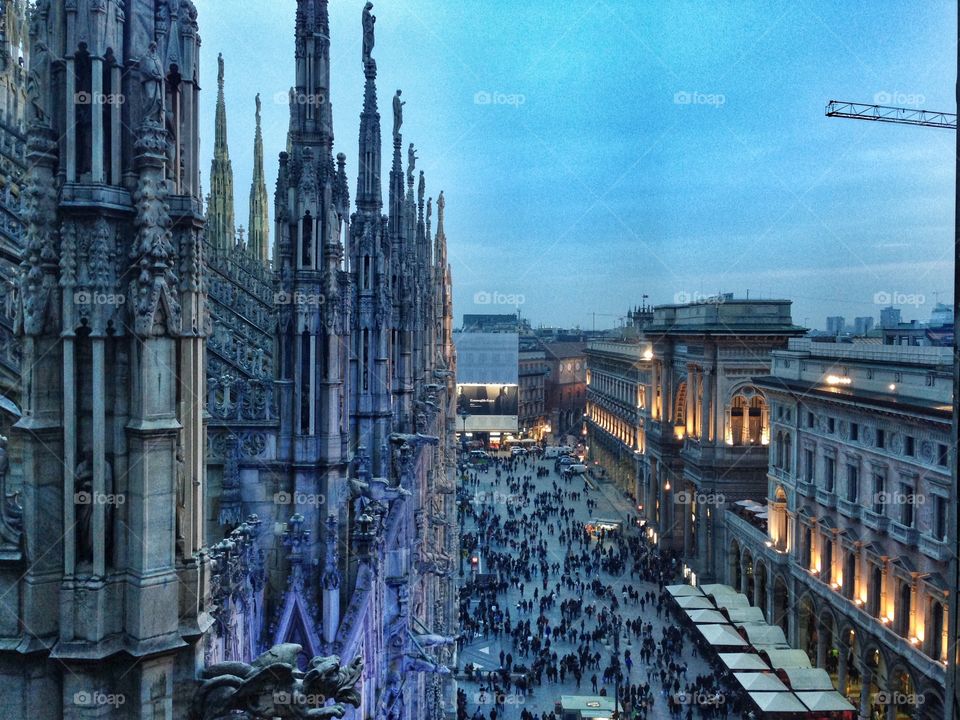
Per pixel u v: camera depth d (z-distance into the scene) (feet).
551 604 196.03
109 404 23.50
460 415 437.17
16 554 22.98
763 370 231.30
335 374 55.88
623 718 130.72
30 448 22.80
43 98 22.80
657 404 294.25
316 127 55.67
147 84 23.66
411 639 74.84
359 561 59.72
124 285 23.58
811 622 172.14
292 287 54.75
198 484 25.50
